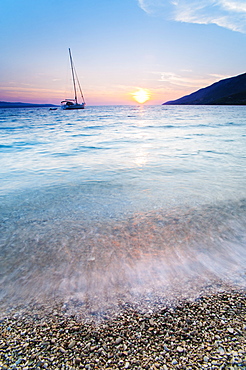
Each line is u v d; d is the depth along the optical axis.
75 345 1.62
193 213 3.73
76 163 7.80
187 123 27.31
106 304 1.99
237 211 3.78
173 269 2.44
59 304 2.01
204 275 2.34
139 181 5.53
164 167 6.91
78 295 2.11
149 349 1.57
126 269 2.45
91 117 49.16
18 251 2.81
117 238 3.05
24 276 2.38
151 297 2.06
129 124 27.94
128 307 1.95
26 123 32.09
